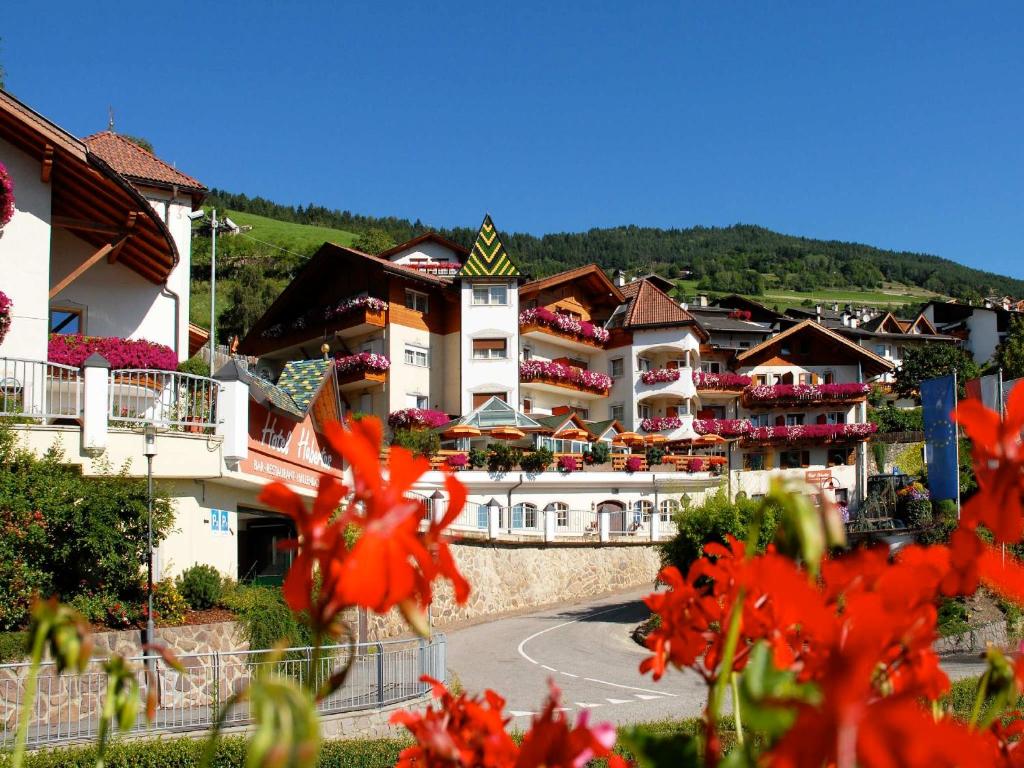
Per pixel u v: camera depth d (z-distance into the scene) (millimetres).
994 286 177625
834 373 49906
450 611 24344
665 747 1128
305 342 41375
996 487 1158
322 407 20609
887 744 778
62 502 11766
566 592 28969
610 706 14078
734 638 1142
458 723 1682
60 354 14680
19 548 11367
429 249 45344
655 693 15312
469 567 25688
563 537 29953
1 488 11453
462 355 39312
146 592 12766
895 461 48219
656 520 32938
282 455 17516
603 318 48094
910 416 52656
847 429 45938
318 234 107188
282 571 17750
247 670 12414
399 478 1120
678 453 44469
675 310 45781
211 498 15125
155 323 18844
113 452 13148
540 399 42406
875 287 163125
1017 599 1148
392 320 38375
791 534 1054
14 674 10328
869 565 1162
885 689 1170
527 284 41938
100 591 12031
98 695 10828
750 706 871
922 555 1207
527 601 27484
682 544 23812
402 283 39062
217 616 12953
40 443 12547
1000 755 1449
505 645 20766
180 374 14102
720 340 53219
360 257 38438
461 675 17062
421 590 1100
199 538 14703
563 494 33500
